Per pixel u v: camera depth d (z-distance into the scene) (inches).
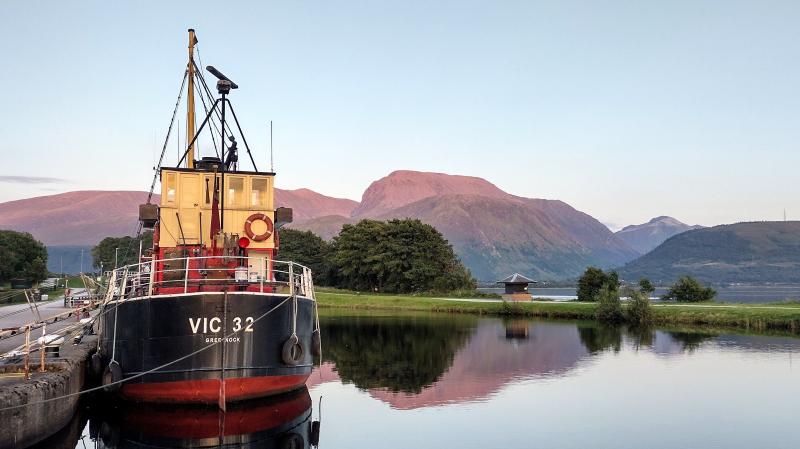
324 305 3826.3
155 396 926.4
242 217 1142.3
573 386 1226.6
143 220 1198.3
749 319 2325.3
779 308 2581.2
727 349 1745.8
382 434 879.7
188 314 908.0
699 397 1119.0
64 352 1077.8
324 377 1354.6
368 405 1069.8
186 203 1125.1
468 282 4690.0
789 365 1466.5
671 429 903.1
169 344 912.9
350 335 2177.7
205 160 1190.3
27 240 4552.2
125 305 966.4
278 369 961.5
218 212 1094.4
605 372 1385.3
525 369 1435.8
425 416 987.9
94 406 1047.0
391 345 1900.8
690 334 2132.1
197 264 1059.3
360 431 894.4
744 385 1228.5
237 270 970.1
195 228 1121.4
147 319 927.7
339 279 5433.1
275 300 957.2
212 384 910.4
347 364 1534.2
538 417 977.5
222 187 1088.2
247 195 1152.2
